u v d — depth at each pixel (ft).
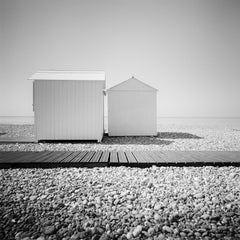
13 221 9.91
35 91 34.47
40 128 34.78
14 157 20.93
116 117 43.04
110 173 17.52
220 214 10.67
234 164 19.40
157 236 9.02
